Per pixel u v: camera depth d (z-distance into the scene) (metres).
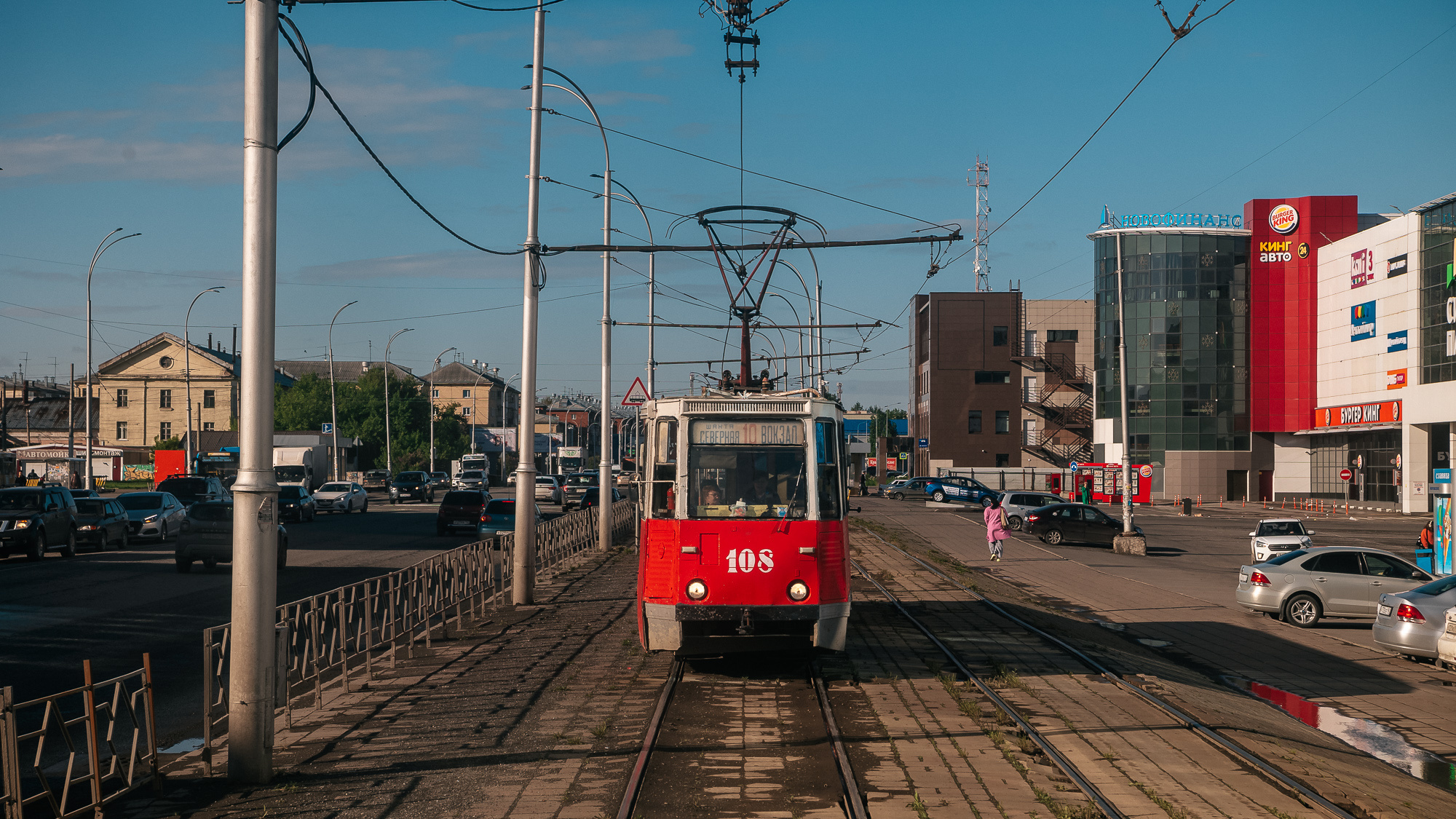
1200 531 47.28
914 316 100.12
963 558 33.56
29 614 17.05
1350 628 19.97
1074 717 10.30
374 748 8.80
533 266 18.78
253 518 7.98
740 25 17.55
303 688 10.87
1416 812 8.15
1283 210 71.62
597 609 18.03
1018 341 88.25
